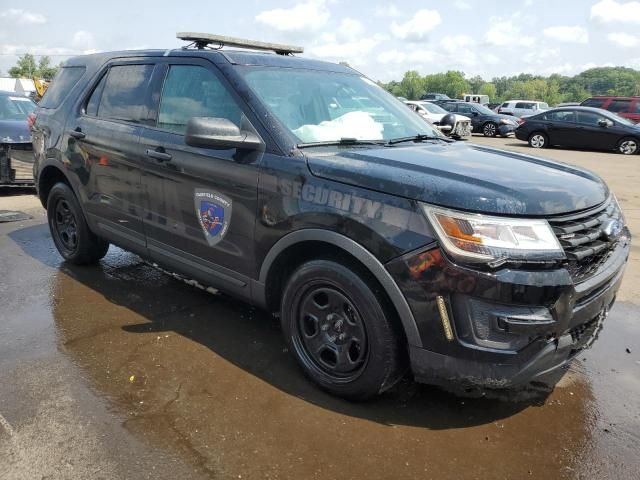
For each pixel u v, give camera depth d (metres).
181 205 3.48
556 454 2.54
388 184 2.54
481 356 2.40
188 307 4.05
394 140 3.42
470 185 2.48
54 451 2.43
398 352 2.66
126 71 4.11
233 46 4.03
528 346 2.39
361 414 2.79
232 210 3.14
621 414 2.87
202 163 3.26
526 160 3.26
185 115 3.50
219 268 3.36
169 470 2.34
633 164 13.91
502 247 2.32
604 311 2.85
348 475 2.36
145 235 3.86
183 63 3.62
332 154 2.93
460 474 2.38
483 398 2.96
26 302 4.07
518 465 2.46
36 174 4.98
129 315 3.89
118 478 2.29
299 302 2.98
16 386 2.93
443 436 2.64
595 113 17.33
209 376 3.10
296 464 2.41
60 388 2.92
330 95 3.56
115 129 3.96
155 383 3.01
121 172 3.91
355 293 2.67
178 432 2.59
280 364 3.25
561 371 3.27
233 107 3.21
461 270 2.34
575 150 17.67
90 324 3.73
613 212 2.91
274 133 3.00
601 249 2.65
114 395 2.88
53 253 5.29
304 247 2.92
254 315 3.94
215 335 3.61
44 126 4.79
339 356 2.84
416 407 2.86
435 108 21.81
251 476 2.33
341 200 2.66
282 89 3.34
